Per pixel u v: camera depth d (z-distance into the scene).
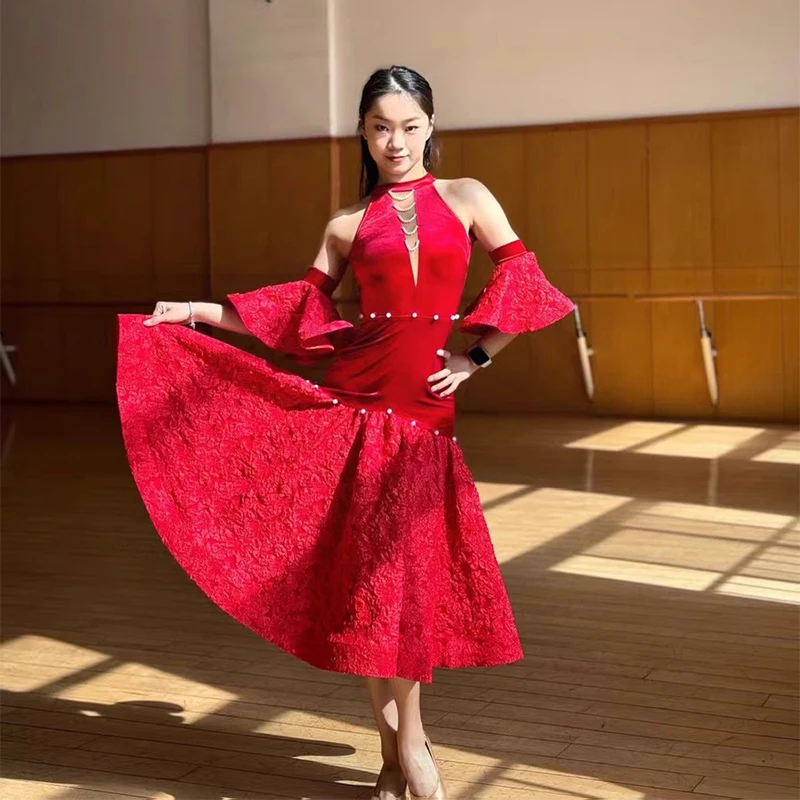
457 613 2.61
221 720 3.28
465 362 2.62
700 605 4.43
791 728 3.15
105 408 11.71
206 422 2.68
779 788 2.76
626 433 9.38
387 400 2.59
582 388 10.48
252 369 2.66
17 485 7.45
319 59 10.93
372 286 2.60
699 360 10.12
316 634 2.57
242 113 11.21
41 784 2.83
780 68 9.77
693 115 9.97
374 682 2.66
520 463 7.98
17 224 12.15
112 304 11.88
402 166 2.59
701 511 6.24
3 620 4.41
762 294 9.80
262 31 11.07
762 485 6.99
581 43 10.26
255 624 2.61
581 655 3.83
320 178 11.02
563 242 10.41
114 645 4.06
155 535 5.96
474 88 10.57
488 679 3.60
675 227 10.09
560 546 5.48
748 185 9.88
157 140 11.65
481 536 2.60
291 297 2.71
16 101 12.07
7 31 12.05
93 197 11.88
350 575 2.50
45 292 12.11
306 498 2.62
